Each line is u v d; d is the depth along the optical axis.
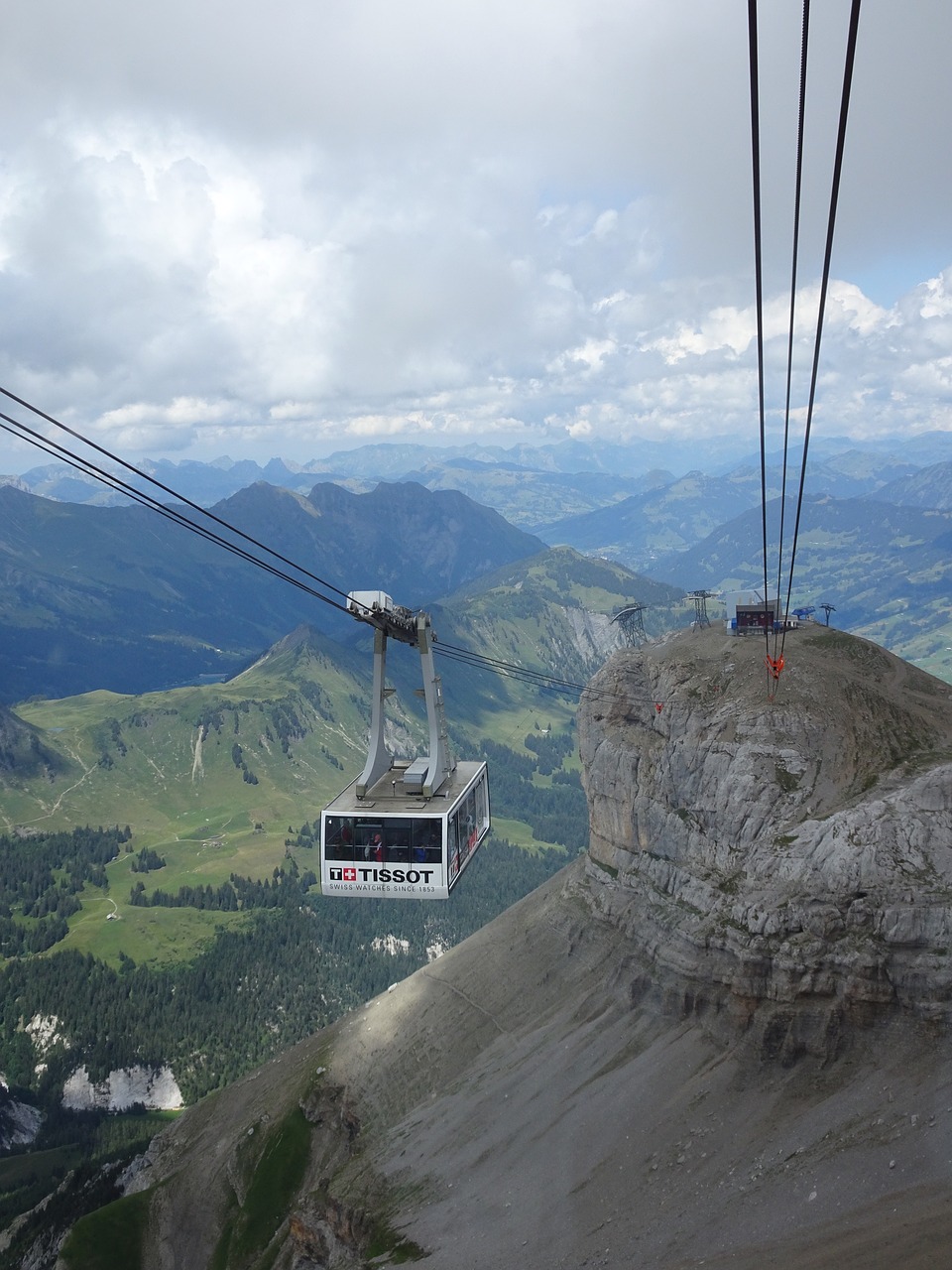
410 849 71.00
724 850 104.56
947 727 108.62
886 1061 79.75
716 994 95.06
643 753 124.44
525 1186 90.69
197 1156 141.00
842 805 98.62
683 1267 69.94
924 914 81.06
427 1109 112.38
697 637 137.38
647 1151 86.19
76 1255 129.25
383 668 78.62
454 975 133.75
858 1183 69.94
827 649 126.50
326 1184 109.94
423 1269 86.06
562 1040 108.19
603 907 121.56
